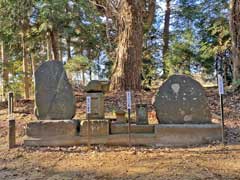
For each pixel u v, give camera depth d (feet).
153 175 13.50
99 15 47.06
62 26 46.88
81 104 27.91
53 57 51.08
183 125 18.98
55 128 19.13
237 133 20.01
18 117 25.79
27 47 50.06
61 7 42.34
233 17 32.42
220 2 52.26
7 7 38.04
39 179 13.55
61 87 19.92
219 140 18.74
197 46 54.95
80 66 50.44
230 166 14.37
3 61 49.42
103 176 13.65
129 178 13.28
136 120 19.52
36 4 41.91
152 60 58.95
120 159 15.96
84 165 15.25
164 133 18.84
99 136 18.95
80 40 60.90
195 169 14.06
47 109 19.77
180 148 17.97
